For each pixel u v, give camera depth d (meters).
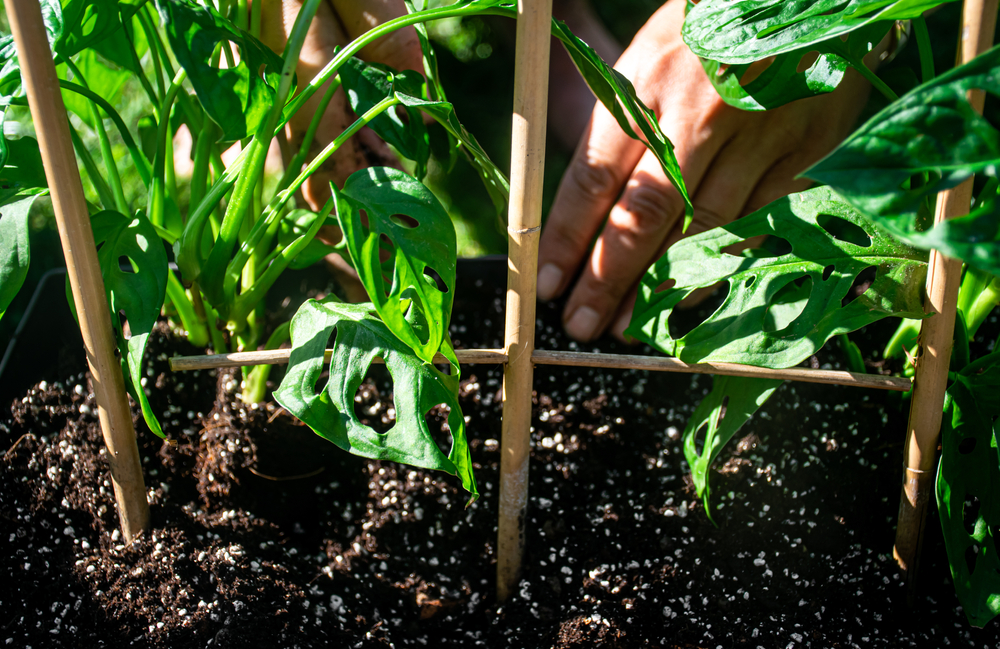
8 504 0.58
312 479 0.62
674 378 0.68
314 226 0.58
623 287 0.68
